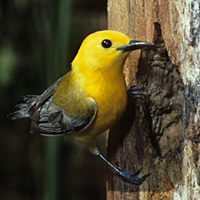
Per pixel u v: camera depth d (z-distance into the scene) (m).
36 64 1.71
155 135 1.41
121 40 1.39
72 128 1.41
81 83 1.40
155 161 1.40
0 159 1.72
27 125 1.77
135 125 1.41
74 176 1.66
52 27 1.46
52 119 1.42
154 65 1.41
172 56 1.39
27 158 1.72
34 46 1.70
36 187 1.66
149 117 1.41
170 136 1.41
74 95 1.41
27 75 1.72
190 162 1.38
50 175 1.47
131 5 1.41
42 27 1.66
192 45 1.38
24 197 1.64
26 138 1.76
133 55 1.41
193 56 1.38
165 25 1.39
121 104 1.40
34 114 1.42
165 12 1.39
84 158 1.69
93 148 1.42
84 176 1.67
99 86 1.40
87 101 1.40
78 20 1.70
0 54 1.55
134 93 1.41
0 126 1.76
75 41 1.68
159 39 1.40
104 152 1.63
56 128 1.42
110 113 1.40
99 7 1.71
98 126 1.41
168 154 1.40
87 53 1.40
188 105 1.38
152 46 1.40
